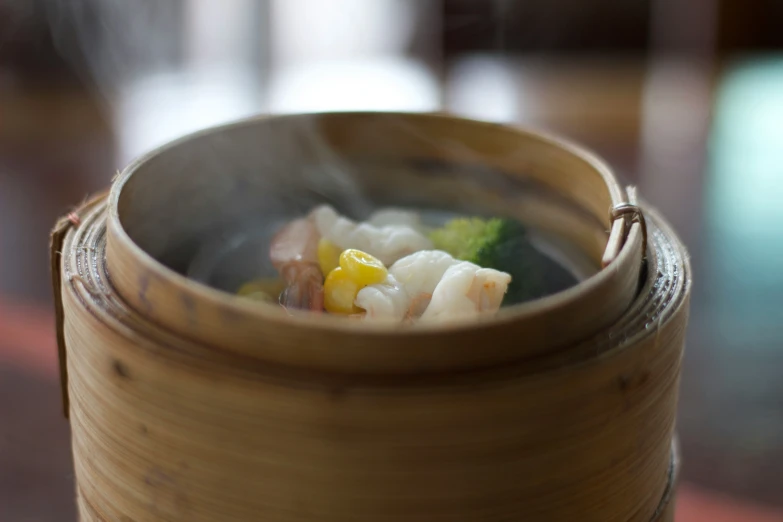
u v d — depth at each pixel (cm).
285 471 21
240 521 22
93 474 24
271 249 28
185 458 22
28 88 74
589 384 22
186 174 28
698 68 85
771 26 91
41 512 35
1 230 52
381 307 25
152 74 80
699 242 53
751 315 47
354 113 30
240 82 79
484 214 30
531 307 22
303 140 30
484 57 89
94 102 72
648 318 23
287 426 21
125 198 25
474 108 72
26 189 57
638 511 24
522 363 22
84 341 23
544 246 29
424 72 82
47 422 39
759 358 43
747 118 73
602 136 68
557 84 80
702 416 40
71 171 59
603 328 23
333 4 90
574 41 90
